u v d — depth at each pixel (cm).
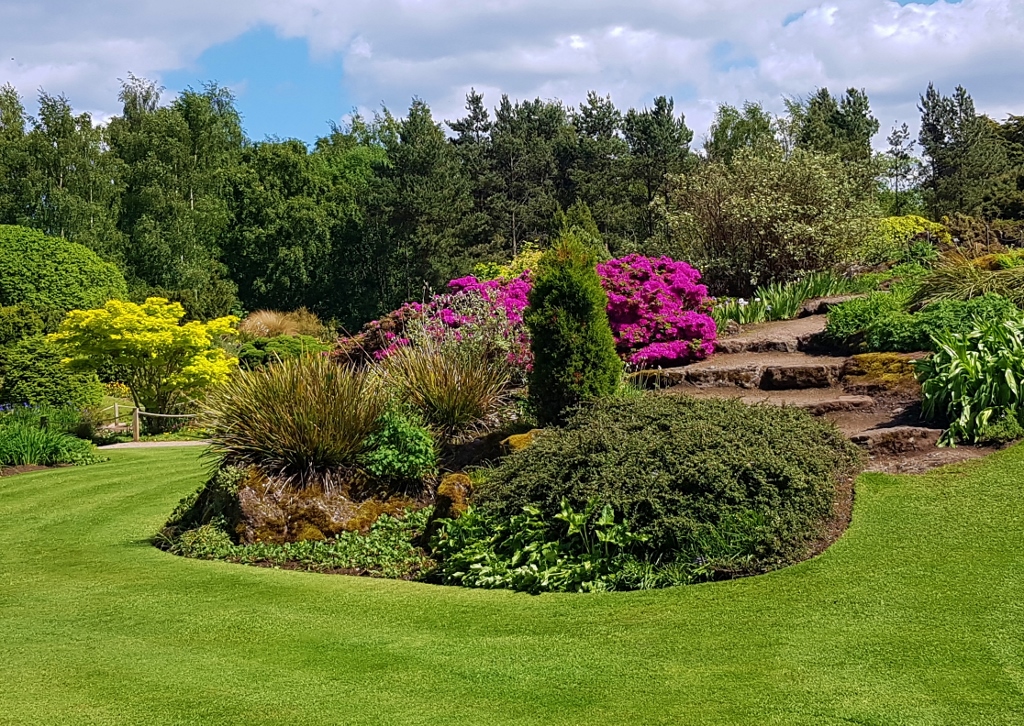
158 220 3744
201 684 420
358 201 4453
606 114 5050
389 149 4275
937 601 439
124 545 750
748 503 543
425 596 546
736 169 1634
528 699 380
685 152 4431
